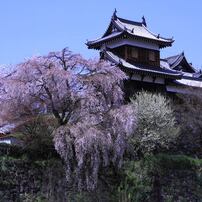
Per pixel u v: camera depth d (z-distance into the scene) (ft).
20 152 109.50
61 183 108.78
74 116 111.55
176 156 129.90
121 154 110.11
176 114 158.20
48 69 110.32
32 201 104.22
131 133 113.50
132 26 183.52
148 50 177.47
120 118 110.32
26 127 112.47
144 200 118.32
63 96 110.32
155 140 132.67
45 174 108.17
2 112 110.73
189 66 213.25
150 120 134.10
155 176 122.83
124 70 161.27
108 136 107.76
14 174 103.76
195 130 154.81
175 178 126.72
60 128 106.32
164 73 170.81
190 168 130.72
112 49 175.83
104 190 112.68
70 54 115.14
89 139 104.73
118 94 115.14
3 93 110.63
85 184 107.96
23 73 110.22
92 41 180.55
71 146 105.40
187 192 127.75
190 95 163.12
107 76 114.73
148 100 138.41
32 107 111.24
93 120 109.19
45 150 112.16
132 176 118.52
